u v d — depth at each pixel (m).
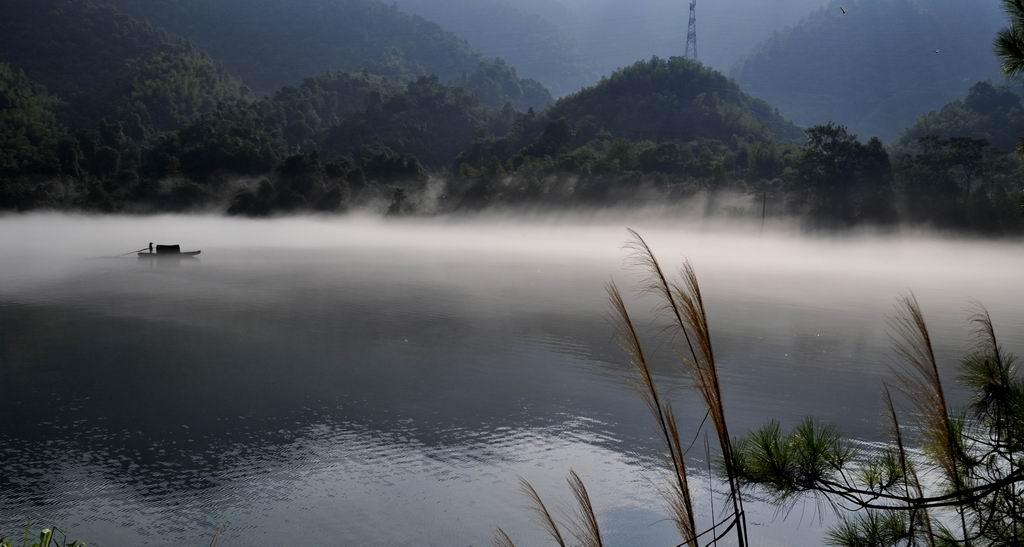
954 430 4.08
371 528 14.57
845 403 22.20
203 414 22.19
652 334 33.03
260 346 32.00
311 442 19.69
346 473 17.53
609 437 19.80
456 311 41.88
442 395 24.11
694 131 170.88
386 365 28.58
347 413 22.28
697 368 2.80
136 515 15.29
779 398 22.94
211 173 142.62
